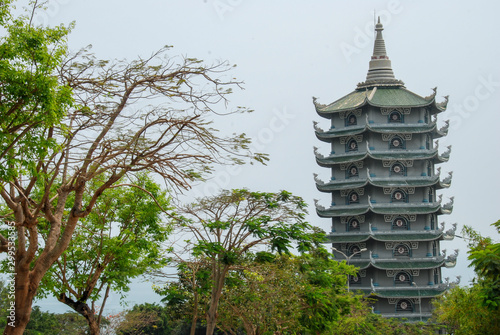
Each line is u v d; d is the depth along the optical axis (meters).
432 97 100.44
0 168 27.11
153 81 30.05
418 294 97.31
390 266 98.06
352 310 79.31
